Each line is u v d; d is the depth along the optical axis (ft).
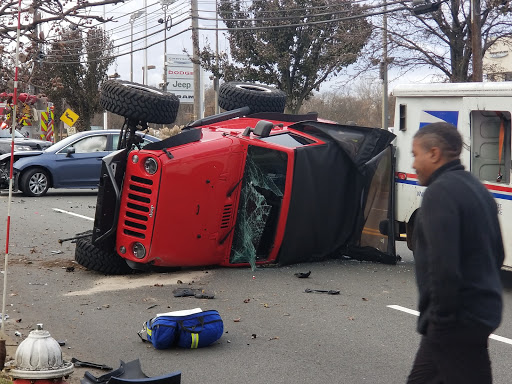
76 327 25.41
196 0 86.02
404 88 35.68
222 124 38.63
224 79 102.12
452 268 11.53
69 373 18.45
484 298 11.87
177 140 32.40
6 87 21.95
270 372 20.72
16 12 21.43
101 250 33.17
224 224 33.65
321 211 36.06
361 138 36.47
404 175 36.11
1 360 18.83
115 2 21.42
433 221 11.87
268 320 26.37
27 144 82.89
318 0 94.27
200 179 32.32
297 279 33.30
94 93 133.08
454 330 11.82
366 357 22.13
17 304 28.55
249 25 98.63
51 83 22.62
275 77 99.76
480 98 31.81
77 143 67.97
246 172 34.12
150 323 23.57
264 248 35.68
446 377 12.03
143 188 31.96
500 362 21.79
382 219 36.86
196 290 30.76
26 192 66.54
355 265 36.91
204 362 21.62
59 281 32.73
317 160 35.50
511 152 30.83
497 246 12.41
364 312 27.61
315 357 22.13
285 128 37.19
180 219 32.19
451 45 81.92
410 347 23.17
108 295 30.12
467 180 12.27
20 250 40.37
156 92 35.14
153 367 21.15
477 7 67.41
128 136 35.86
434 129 12.77
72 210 57.98
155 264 32.81
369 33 88.53
